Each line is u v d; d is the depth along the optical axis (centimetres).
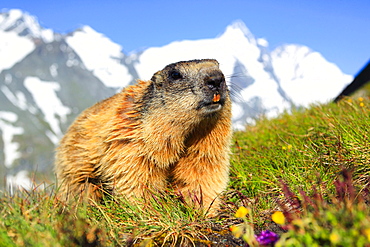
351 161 50
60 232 34
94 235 35
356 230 25
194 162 53
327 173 50
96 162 56
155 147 51
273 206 47
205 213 47
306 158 57
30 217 37
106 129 54
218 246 39
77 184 59
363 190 44
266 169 57
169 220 43
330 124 61
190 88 49
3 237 33
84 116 63
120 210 46
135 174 51
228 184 58
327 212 28
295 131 69
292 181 51
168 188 55
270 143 68
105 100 65
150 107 51
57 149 67
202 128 51
